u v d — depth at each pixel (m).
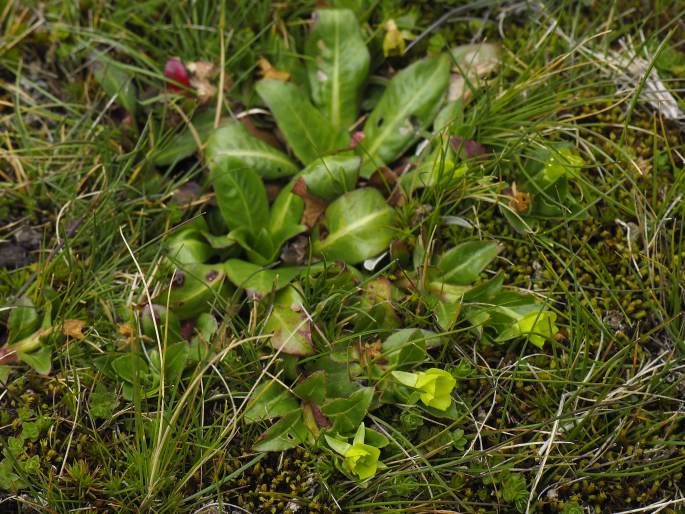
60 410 0.32
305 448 0.31
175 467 0.31
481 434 0.32
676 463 0.31
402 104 0.37
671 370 0.33
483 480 0.31
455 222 0.35
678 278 0.34
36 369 0.32
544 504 0.31
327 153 0.37
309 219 0.35
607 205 0.36
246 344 0.33
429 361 0.32
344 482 0.31
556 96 0.37
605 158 0.37
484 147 0.37
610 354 0.33
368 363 0.32
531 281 0.35
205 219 0.37
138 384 0.31
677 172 0.35
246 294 0.35
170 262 0.35
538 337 0.32
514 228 0.35
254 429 0.32
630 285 0.34
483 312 0.33
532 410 0.33
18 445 0.31
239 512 0.31
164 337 0.32
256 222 0.36
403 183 0.36
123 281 0.35
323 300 0.33
